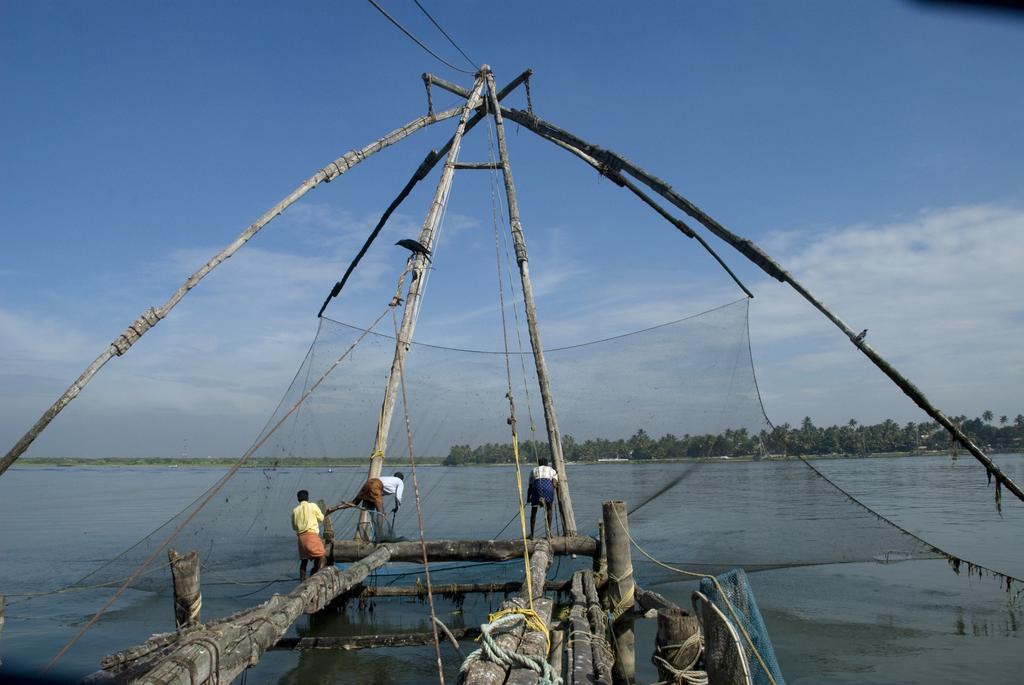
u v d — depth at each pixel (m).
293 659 7.31
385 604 9.52
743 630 4.10
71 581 10.57
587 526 9.77
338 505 9.48
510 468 10.35
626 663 6.31
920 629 7.75
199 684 4.48
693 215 8.11
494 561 9.32
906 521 15.46
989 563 10.99
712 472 8.63
